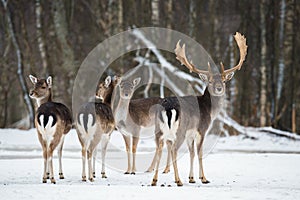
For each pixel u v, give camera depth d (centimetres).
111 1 2936
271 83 2927
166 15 3077
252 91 3058
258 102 3019
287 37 2858
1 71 3058
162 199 942
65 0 3022
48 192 1005
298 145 2342
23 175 1323
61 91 2884
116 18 2936
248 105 3038
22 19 2938
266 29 2948
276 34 2933
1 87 3069
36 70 2992
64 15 2920
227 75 1346
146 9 2953
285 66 2855
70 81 2859
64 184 1153
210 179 1277
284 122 2886
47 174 1293
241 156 1731
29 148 2125
